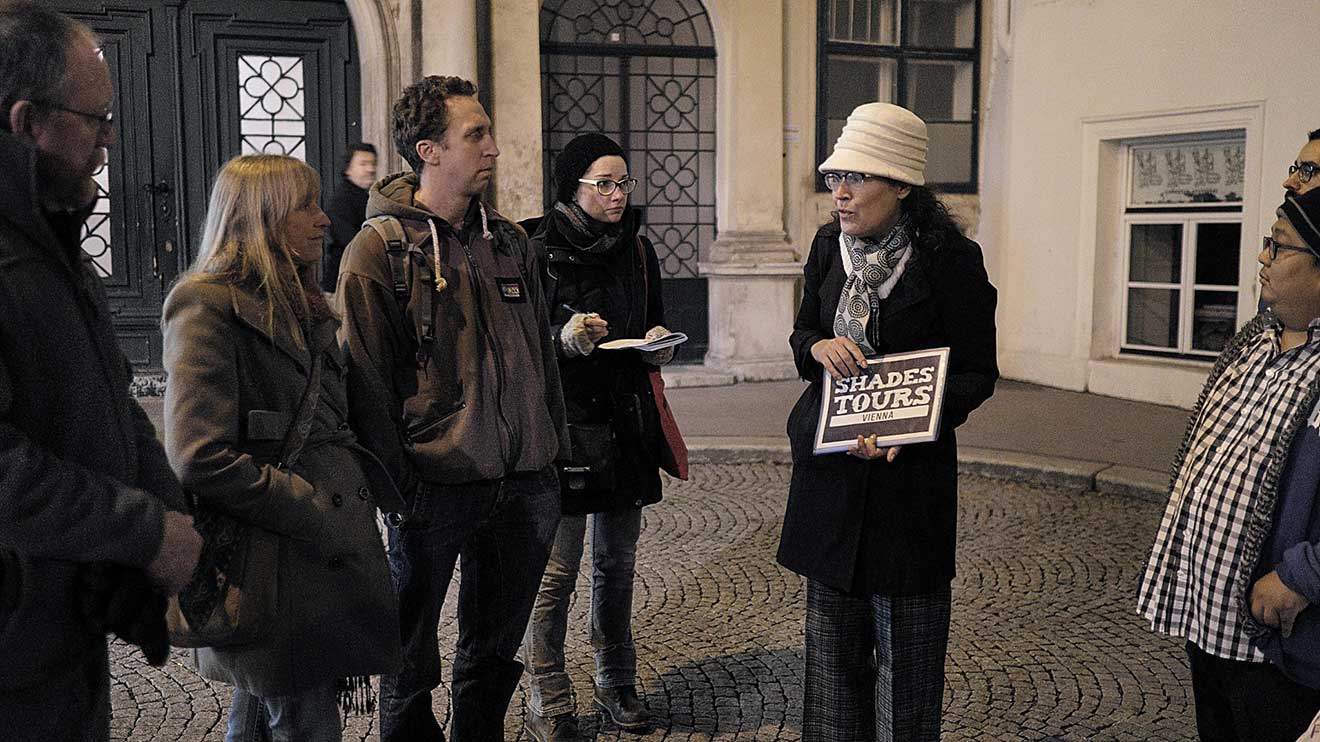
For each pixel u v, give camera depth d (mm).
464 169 2834
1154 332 9852
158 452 2029
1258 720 2424
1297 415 2314
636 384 3600
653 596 5035
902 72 11109
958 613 4816
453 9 9273
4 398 1670
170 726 3678
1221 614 2393
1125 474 6914
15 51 1713
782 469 7512
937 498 2877
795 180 10859
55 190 1793
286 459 2420
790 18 10641
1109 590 5117
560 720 3506
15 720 1719
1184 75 9102
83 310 1792
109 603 1764
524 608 3064
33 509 1654
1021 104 10695
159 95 9062
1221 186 9180
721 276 10578
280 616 2420
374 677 4090
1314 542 2270
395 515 2775
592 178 3477
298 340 2436
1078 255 10141
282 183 2447
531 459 2926
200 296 2357
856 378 2912
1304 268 2293
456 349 2844
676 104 10633
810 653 3055
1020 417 8891
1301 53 8258
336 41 9438
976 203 11430
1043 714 3836
